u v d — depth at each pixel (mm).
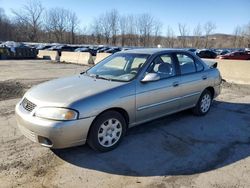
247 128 5340
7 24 86750
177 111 5340
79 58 22906
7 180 3381
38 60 25328
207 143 4578
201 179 3469
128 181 3400
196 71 5715
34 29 82375
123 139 4633
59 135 3588
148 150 4254
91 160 3895
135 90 4359
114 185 3312
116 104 4070
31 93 4164
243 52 30484
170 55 5238
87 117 3752
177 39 79750
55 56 26156
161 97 4812
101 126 3996
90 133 3912
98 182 3367
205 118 5887
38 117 3689
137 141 4570
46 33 84812
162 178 3480
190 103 5594
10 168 3654
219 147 4430
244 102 7488
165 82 4875
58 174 3531
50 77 12555
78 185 3299
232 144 4559
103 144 4078
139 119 4559
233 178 3508
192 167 3766
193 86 5516
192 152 4227
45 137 3629
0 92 8148
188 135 4898
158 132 4996
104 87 4160
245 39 77625
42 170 3621
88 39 87875
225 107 6891
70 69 16797
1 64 20000
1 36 86125
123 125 4297
